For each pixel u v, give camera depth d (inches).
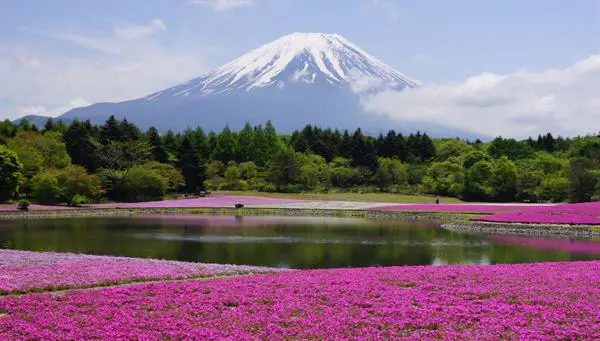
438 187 4069.9
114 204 2947.8
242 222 2092.8
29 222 2020.2
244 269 894.4
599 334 475.5
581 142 4798.2
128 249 1296.8
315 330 492.4
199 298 621.3
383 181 4466.0
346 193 4200.3
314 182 4404.5
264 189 4264.3
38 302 592.4
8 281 713.0
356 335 479.5
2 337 462.9
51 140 3398.1
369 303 593.9
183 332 481.1
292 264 1096.2
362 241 1477.6
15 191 2659.9
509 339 463.8
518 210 2181.3
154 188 3371.1
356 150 4918.8
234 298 621.9
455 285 699.4
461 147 5497.1
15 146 3011.8
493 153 5118.1
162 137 4960.6
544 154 4886.8
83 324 506.6
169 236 1569.9
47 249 1282.0
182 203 3056.1
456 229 1829.5
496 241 1487.5
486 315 545.6
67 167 3024.1
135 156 3668.8
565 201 3319.4
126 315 539.8
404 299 615.2
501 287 679.7
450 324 512.7
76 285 709.9
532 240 1508.4
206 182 4205.2
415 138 5620.1
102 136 4101.9
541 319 526.9
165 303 594.6
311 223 2062.0
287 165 4382.4
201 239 1499.8
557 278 741.3
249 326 505.7
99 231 1700.3
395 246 1376.7
